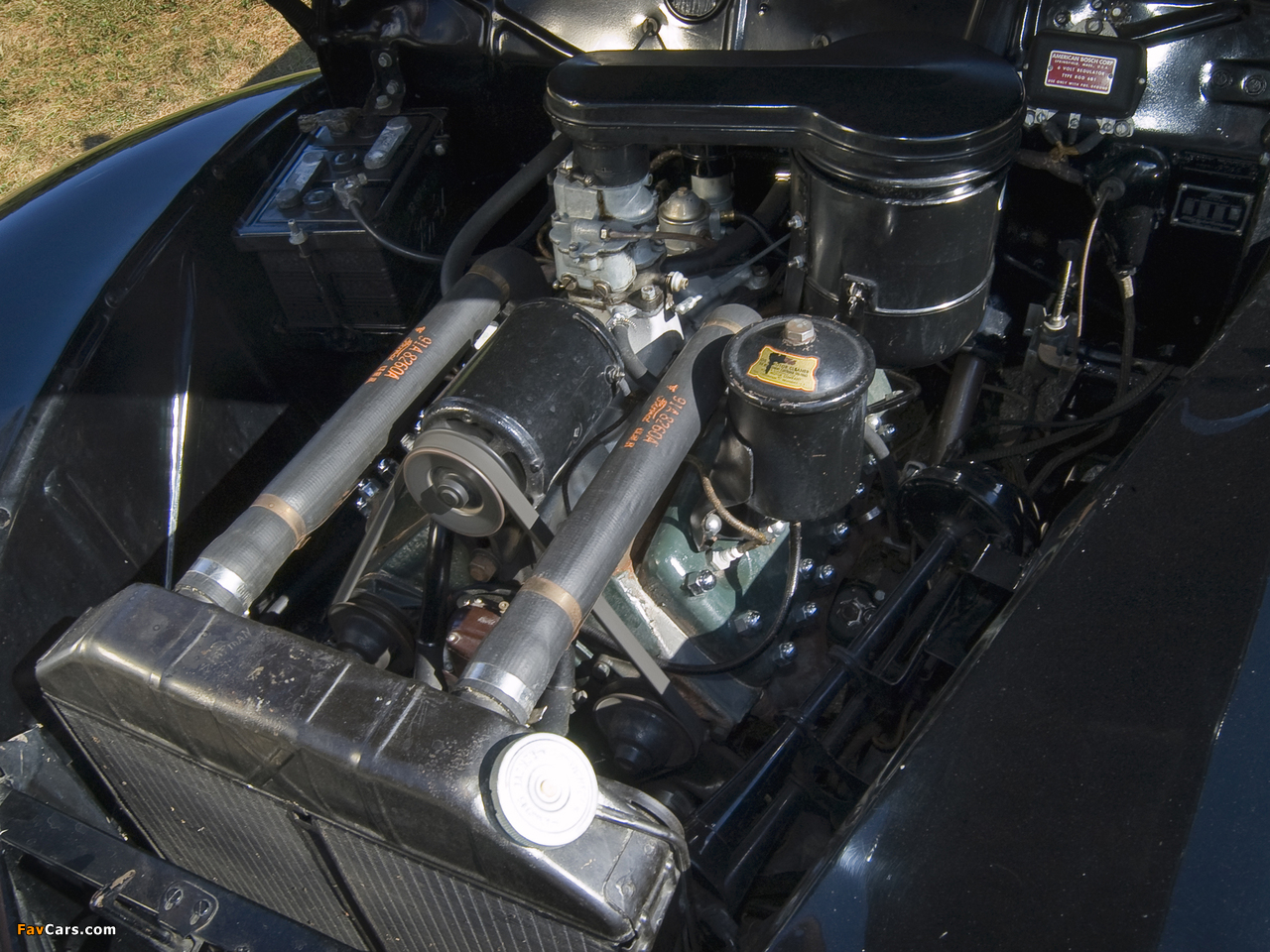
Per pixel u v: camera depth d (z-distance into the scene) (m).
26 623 1.97
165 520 2.35
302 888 1.67
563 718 1.74
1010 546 2.14
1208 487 1.61
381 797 1.31
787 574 2.06
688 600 2.01
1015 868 1.24
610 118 1.97
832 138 1.85
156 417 2.37
